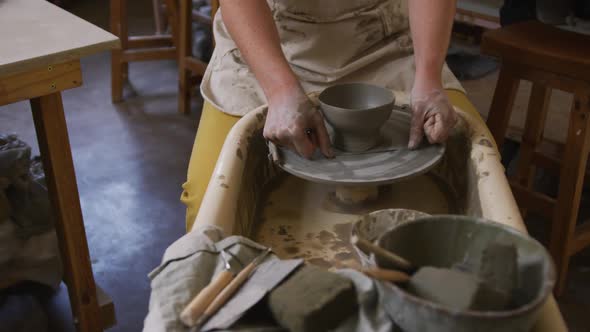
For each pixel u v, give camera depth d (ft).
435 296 1.93
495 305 1.92
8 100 4.10
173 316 2.22
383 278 1.95
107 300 5.62
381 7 4.92
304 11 4.81
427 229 2.22
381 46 5.05
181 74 9.79
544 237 7.04
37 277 5.77
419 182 3.80
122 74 10.55
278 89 3.64
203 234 2.62
